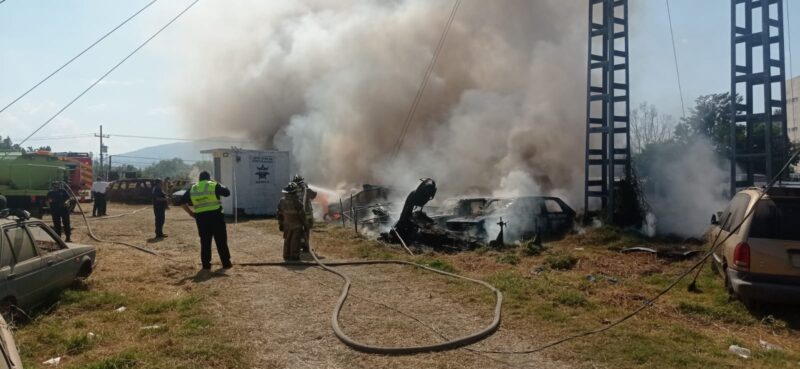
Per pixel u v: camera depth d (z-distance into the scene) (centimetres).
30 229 670
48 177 2072
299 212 999
